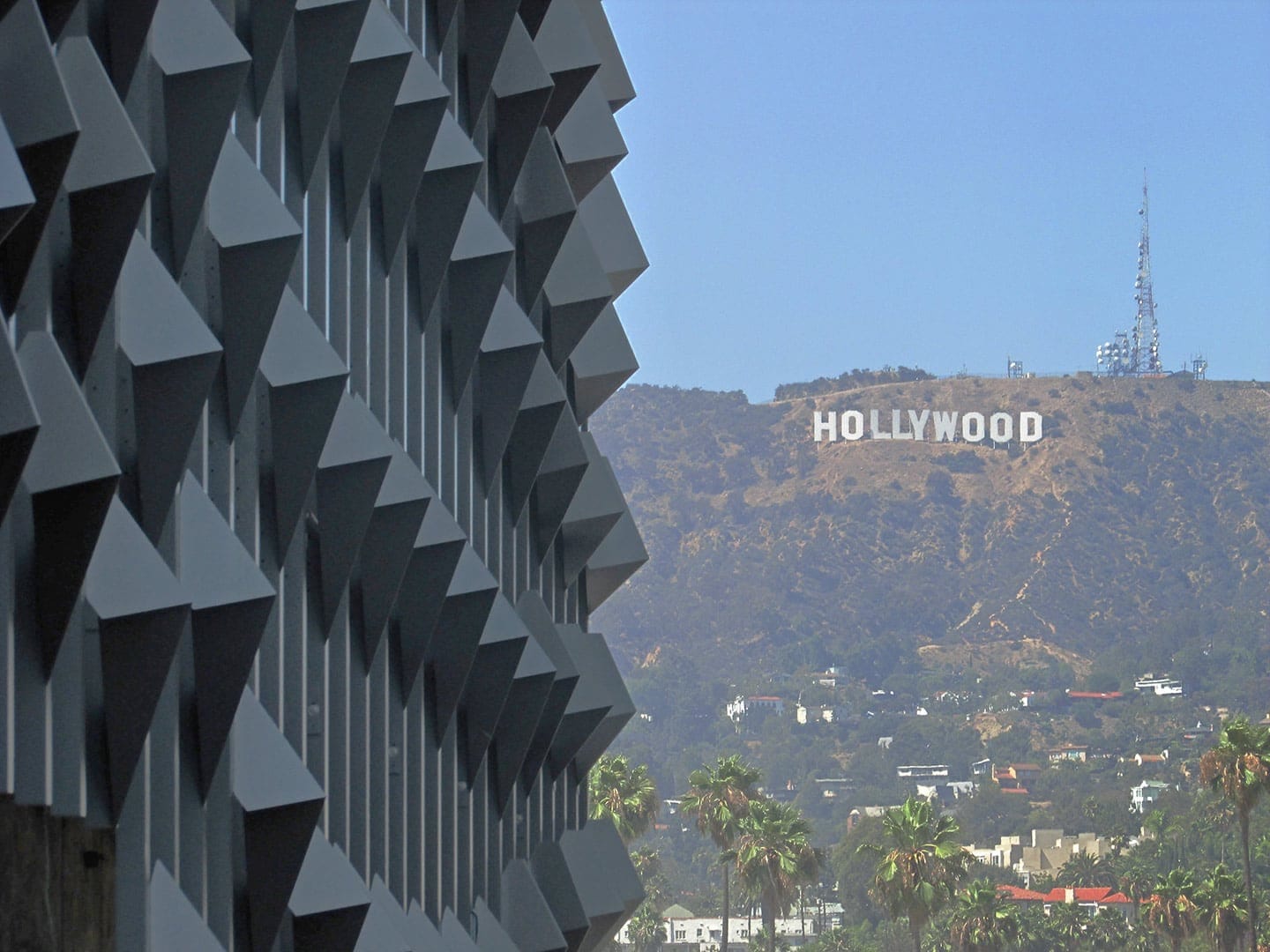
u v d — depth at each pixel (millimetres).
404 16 58875
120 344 35188
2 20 29250
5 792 30172
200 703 39125
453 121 61531
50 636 31641
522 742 72750
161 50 37719
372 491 49406
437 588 57250
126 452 36188
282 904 42531
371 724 54406
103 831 34719
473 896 67875
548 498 80500
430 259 59156
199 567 38500
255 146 44844
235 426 42281
